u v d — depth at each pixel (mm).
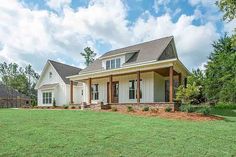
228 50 36656
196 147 8562
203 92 33781
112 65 26047
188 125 12492
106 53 29281
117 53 25625
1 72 60250
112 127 11750
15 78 59562
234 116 17453
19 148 8125
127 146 8547
